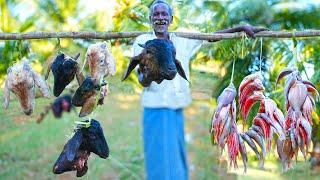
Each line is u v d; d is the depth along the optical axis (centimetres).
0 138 723
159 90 280
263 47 415
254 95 313
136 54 279
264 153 311
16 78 289
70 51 343
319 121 404
